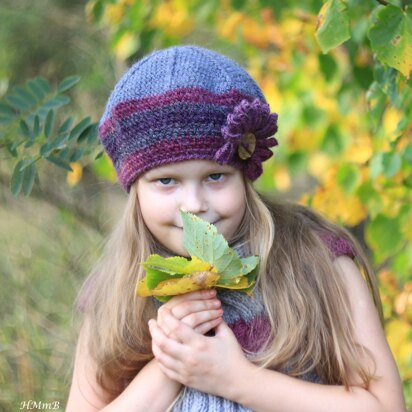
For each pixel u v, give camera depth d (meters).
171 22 4.70
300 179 5.76
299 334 2.57
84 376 2.84
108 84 6.06
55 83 6.52
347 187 3.90
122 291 2.74
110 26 5.34
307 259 2.69
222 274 2.46
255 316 2.63
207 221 2.49
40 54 6.57
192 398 2.57
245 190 2.63
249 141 2.47
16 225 6.05
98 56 6.31
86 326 2.86
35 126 3.14
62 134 3.12
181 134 2.44
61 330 5.29
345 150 4.08
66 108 5.95
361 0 3.11
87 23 6.47
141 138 2.48
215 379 2.49
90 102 6.13
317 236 2.78
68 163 3.18
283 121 4.21
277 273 2.66
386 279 4.13
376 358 2.58
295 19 4.32
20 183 3.05
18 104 3.30
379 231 3.90
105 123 2.63
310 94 4.23
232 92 2.51
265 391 2.46
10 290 5.43
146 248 2.70
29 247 5.70
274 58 4.42
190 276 2.42
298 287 2.64
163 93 2.46
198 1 4.66
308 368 2.59
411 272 4.06
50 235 5.88
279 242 2.72
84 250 5.74
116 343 2.74
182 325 2.50
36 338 5.14
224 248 2.41
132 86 2.52
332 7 2.48
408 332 3.94
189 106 2.44
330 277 2.67
